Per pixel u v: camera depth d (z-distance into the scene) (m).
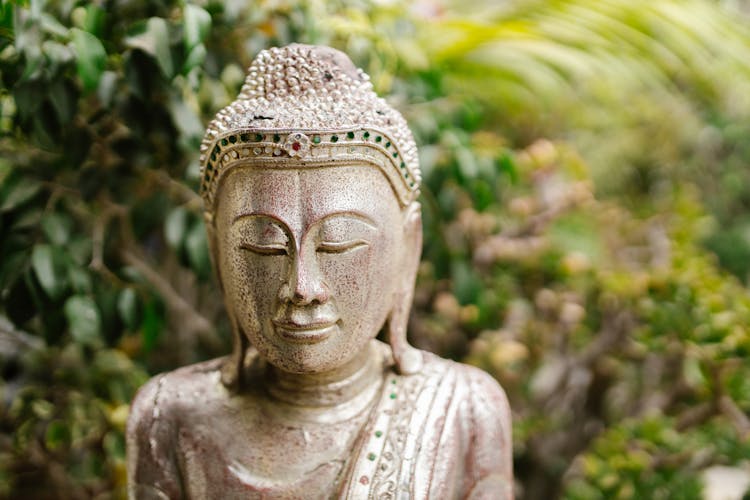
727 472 2.72
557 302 2.26
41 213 1.53
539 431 2.21
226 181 1.06
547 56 1.85
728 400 1.88
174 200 1.66
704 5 2.04
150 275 1.89
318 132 1.00
